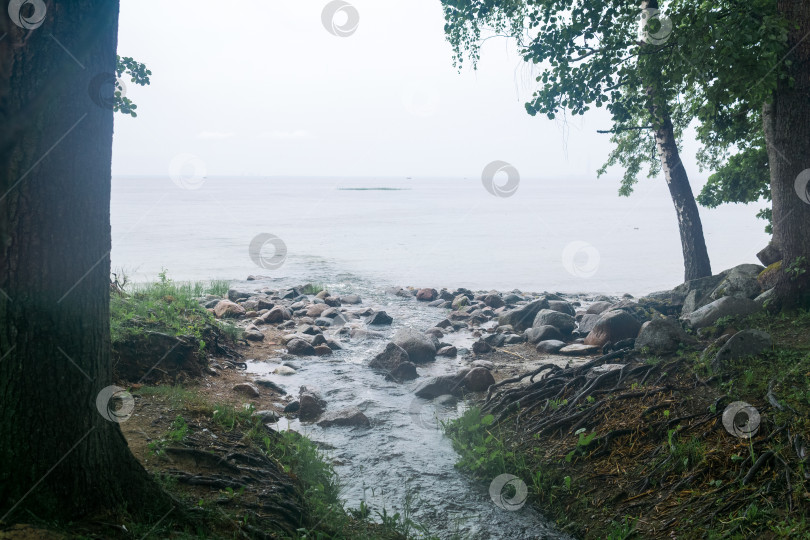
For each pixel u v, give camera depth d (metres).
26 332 3.41
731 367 7.05
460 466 6.79
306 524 5.00
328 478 6.23
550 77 9.84
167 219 47.03
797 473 5.04
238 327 12.35
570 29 9.44
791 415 5.71
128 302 9.70
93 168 3.58
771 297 9.05
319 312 14.59
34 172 3.36
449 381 9.22
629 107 10.02
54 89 3.37
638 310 12.89
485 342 11.81
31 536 3.15
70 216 3.48
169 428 5.78
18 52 3.30
